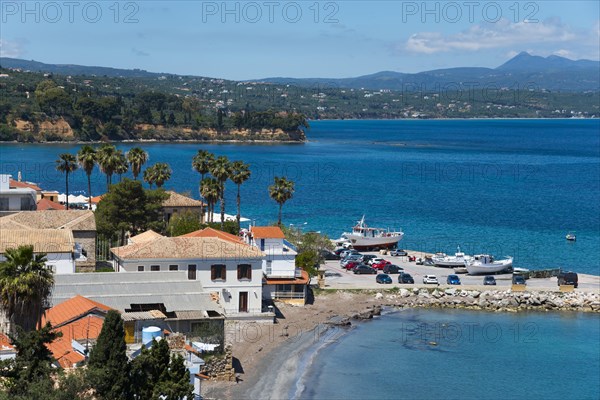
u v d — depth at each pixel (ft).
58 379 165.89
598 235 603.67
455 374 275.59
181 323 246.47
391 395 252.62
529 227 641.81
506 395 256.11
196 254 303.48
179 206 504.43
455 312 359.87
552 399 255.09
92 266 321.73
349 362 281.74
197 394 220.02
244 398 238.89
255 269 310.65
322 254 455.63
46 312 235.20
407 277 395.75
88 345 206.90
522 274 419.95
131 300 250.78
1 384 164.45
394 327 329.72
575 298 373.20
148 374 180.55
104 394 168.35
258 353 281.74
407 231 609.83
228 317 307.17
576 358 297.12
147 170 543.80
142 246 305.12
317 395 248.32
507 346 308.60
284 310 337.93
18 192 409.90
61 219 365.81
